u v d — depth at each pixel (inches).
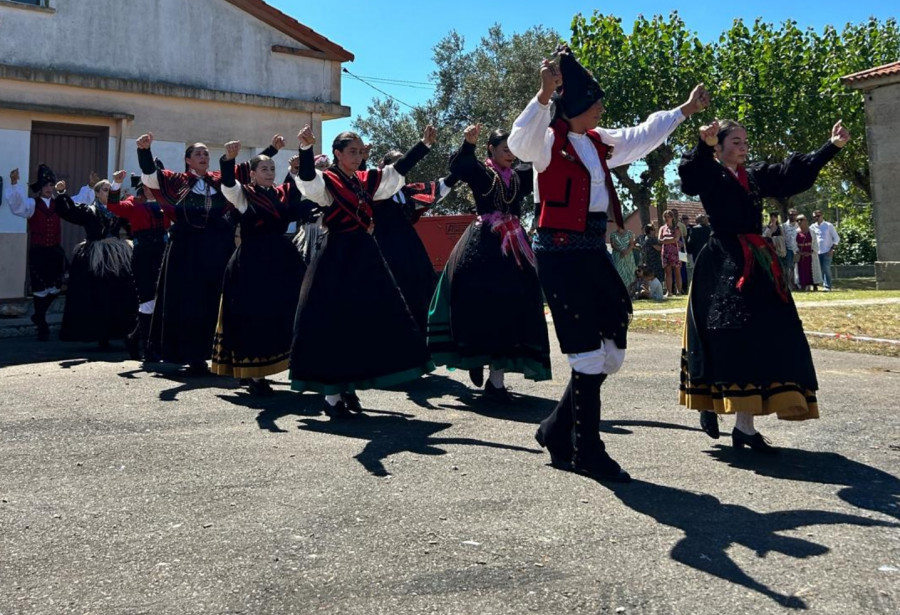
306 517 117.1
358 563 100.7
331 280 187.8
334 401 189.3
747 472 141.9
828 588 93.7
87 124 460.4
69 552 104.5
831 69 1035.9
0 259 433.4
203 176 256.2
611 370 142.2
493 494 128.0
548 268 137.9
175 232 253.6
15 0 437.1
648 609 88.5
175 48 487.8
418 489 130.4
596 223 138.9
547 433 144.4
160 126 483.2
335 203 188.2
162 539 108.8
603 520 116.3
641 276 593.0
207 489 130.6
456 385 238.4
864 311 432.5
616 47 1004.6
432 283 244.7
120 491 129.7
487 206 211.6
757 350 146.3
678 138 1014.4
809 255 714.8
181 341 251.0
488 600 90.6
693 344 155.9
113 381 241.8
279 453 153.6
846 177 1157.1
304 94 537.3
